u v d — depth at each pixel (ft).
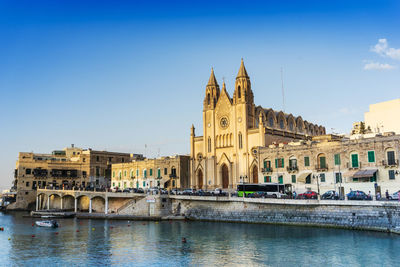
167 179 397.39
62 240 219.20
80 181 497.05
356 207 214.69
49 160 490.49
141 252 184.85
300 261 159.84
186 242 203.62
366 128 360.48
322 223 226.99
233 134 355.77
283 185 273.75
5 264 167.12
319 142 273.33
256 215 259.60
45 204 444.55
